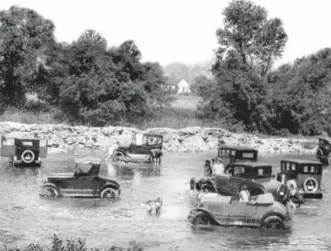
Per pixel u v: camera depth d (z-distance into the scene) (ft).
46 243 49.78
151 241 52.19
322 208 73.00
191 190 79.61
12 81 192.34
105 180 73.51
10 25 188.24
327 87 259.60
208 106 212.64
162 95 206.28
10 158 109.09
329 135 227.40
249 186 72.18
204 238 53.98
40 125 152.35
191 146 164.96
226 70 223.30
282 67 282.56
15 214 61.82
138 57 205.05
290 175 82.23
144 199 74.02
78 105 179.93
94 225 57.93
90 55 184.75
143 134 122.11
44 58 191.93
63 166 105.91
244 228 58.85
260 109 211.61
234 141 179.83
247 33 249.14
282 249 50.83
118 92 186.80
